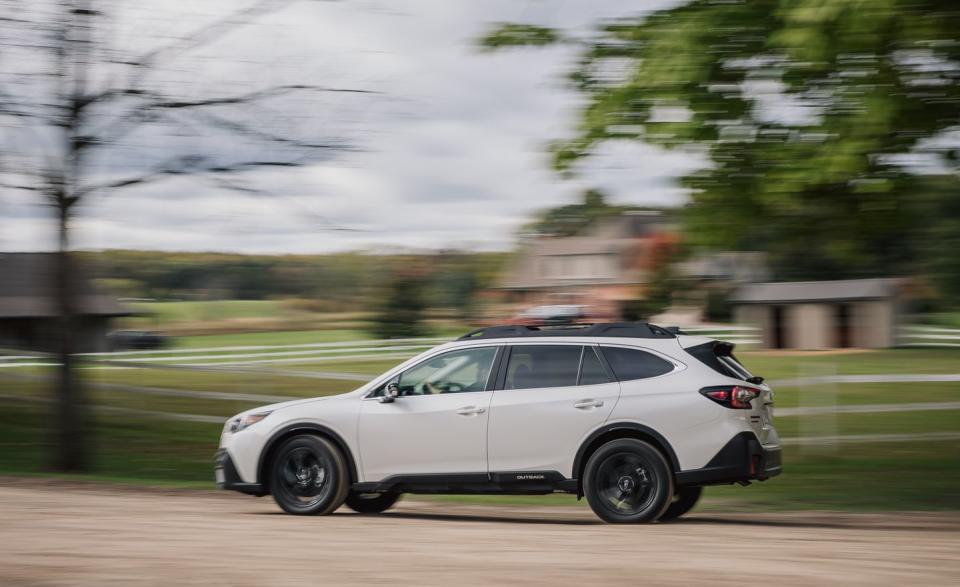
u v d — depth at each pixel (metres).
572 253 65.69
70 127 14.91
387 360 39.09
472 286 65.94
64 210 15.30
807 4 9.70
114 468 16.16
